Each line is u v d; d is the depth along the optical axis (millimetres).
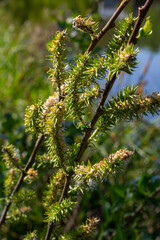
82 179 410
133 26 407
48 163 492
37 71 1361
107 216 667
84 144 428
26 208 512
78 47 835
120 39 407
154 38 1701
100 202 736
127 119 412
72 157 431
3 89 1295
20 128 830
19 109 1097
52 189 456
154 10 2650
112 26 412
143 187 639
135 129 955
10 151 475
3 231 596
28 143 795
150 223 726
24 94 1231
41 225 580
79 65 398
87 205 759
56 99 430
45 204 461
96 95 408
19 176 519
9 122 892
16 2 2754
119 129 886
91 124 418
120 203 679
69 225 659
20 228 603
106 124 419
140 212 681
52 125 407
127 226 673
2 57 1451
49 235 452
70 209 427
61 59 414
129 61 375
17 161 480
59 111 405
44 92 1066
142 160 875
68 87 402
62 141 414
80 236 453
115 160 406
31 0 2801
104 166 406
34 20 2578
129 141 872
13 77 1348
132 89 407
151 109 403
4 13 2439
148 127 987
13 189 515
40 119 433
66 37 409
